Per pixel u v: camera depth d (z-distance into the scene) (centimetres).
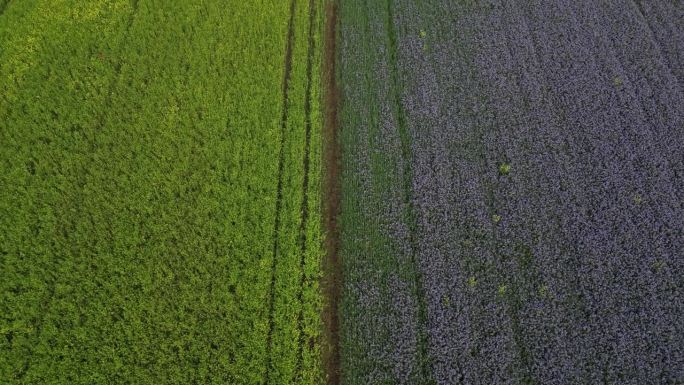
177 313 1205
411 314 1222
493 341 1192
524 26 1859
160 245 1297
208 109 1566
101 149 1452
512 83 1697
